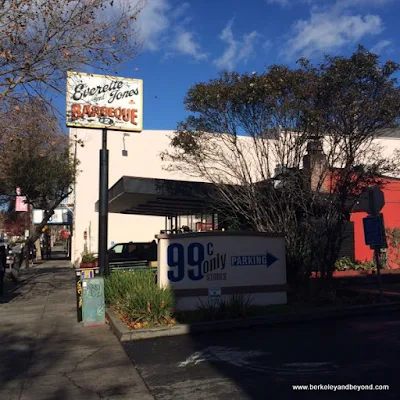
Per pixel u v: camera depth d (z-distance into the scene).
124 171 30.72
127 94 11.99
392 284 14.16
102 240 11.12
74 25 10.12
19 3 9.53
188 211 18.75
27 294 14.24
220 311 8.59
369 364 5.81
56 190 19.75
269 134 10.95
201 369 5.83
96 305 8.96
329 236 10.82
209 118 11.27
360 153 10.55
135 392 5.09
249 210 11.74
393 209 17.61
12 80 10.09
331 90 9.86
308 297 10.32
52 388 5.31
